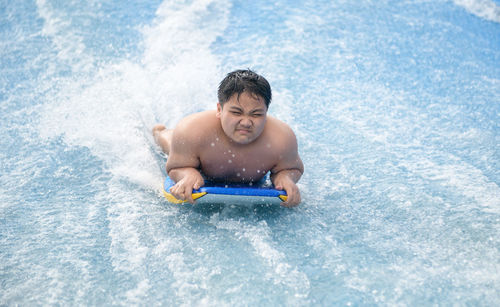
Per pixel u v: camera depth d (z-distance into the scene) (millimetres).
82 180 5891
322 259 4793
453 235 5113
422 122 7246
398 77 8422
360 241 5039
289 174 5480
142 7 10312
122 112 7254
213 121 5207
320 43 9406
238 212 5434
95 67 8336
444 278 4566
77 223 5176
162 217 5320
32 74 8031
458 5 11070
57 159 6230
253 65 8602
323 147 6645
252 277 4562
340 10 10711
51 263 4648
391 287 4465
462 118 7359
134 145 6582
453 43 9586
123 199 5586
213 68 8477
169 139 6309
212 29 9781
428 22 10336
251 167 5371
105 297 4320
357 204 5613
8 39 8945
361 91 8000
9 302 4230
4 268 4570
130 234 5047
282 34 9680
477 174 6129
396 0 11219
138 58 8680
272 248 4914
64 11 9859
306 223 5297
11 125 6812
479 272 4633
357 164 6324
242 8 10719
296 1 11117
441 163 6352
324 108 7520
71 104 7359
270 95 4891
